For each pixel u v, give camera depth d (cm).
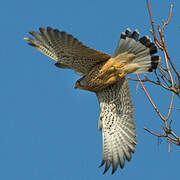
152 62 1095
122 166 1162
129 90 1170
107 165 1170
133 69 1121
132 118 1172
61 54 1078
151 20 1005
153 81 985
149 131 955
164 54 984
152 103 959
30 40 1053
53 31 955
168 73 966
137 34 1120
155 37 1003
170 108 948
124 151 1174
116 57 1106
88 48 1010
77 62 1126
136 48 1111
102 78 1145
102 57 1085
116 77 1138
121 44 1107
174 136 925
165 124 934
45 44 1048
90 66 1141
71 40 975
